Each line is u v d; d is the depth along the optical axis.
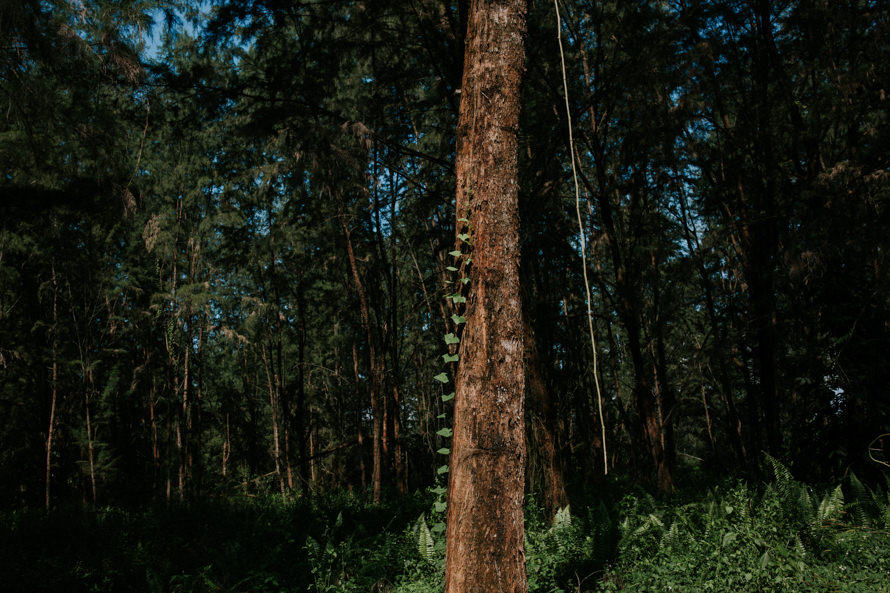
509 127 3.61
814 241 10.25
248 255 24.67
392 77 13.63
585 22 13.97
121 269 27.95
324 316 30.81
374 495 18.47
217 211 26.39
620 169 18.45
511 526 3.13
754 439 18.08
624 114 15.92
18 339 25.11
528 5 3.83
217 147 24.75
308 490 21.83
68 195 11.79
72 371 25.70
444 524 4.00
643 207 17.95
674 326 24.38
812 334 11.75
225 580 7.62
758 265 13.02
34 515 13.69
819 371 11.09
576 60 13.28
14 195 11.52
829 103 10.90
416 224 21.70
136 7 10.60
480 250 3.45
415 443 29.58
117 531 11.14
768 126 12.72
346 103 15.47
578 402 22.50
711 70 12.72
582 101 12.91
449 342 3.60
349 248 20.06
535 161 12.21
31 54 9.61
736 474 13.24
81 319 27.52
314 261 24.34
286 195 20.91
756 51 13.38
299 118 12.66
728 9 12.81
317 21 12.66
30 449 26.67
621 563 6.46
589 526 7.42
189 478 28.06
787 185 12.27
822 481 10.95
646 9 12.02
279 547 8.53
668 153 14.59
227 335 25.52
